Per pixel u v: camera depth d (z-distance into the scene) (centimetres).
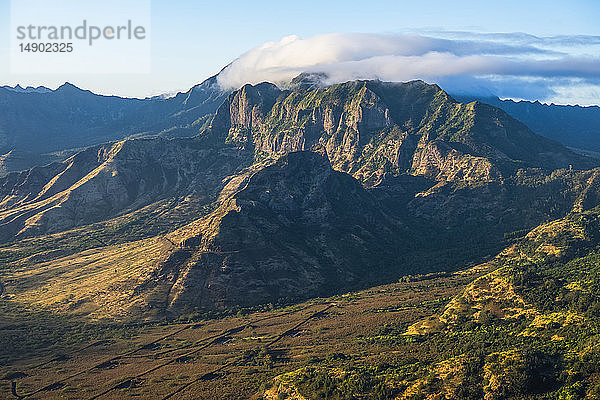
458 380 17500
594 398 15350
